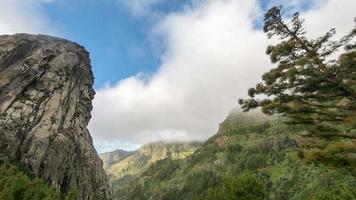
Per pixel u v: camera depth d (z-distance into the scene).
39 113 135.00
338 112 20.98
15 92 135.62
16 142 118.50
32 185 89.38
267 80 23.09
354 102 20.38
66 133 138.50
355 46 21.28
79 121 154.25
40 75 148.25
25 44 159.75
